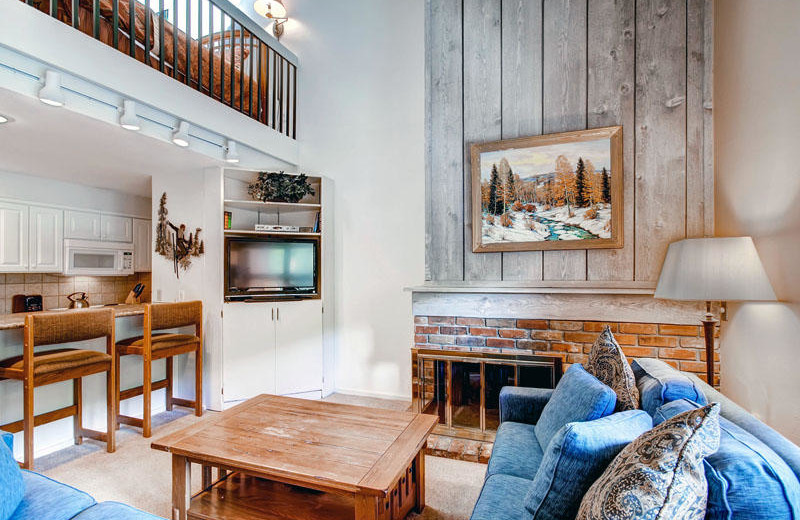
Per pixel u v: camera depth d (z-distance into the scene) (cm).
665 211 270
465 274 316
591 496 99
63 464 264
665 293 219
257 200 395
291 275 395
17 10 206
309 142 440
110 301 523
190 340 348
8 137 287
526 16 303
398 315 402
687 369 259
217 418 215
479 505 143
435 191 324
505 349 298
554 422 174
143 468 259
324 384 406
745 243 194
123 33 305
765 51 191
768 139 189
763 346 198
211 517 172
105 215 480
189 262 384
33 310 432
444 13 324
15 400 269
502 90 309
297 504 180
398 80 407
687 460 86
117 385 320
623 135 279
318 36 441
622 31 280
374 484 148
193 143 320
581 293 279
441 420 306
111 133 278
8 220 391
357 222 418
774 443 111
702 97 262
